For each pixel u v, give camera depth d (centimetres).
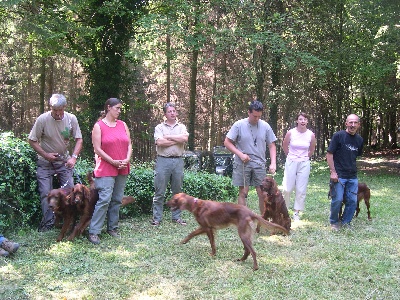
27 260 458
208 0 1444
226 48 1381
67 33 1385
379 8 1429
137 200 691
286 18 1451
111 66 1616
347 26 1616
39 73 2158
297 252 516
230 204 477
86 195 529
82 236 550
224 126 2461
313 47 1595
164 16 1401
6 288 384
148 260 475
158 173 625
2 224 534
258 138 602
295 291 396
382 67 1452
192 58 1795
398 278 434
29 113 2362
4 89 2144
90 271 435
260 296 382
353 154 636
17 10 1253
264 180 589
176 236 575
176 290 392
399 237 594
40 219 601
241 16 1444
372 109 2588
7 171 546
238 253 507
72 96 2175
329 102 1953
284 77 1589
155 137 626
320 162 1981
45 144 566
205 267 457
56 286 392
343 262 481
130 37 1630
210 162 1335
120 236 566
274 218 591
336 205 634
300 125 688
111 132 549
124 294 381
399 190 1100
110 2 1487
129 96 1847
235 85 1470
